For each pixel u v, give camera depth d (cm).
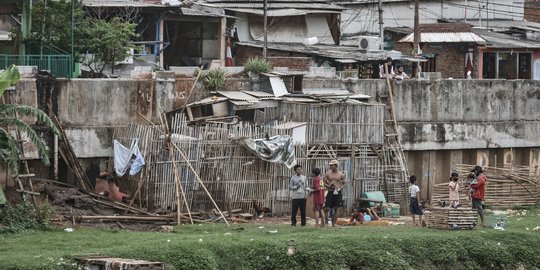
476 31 5969
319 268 3009
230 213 3738
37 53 4088
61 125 3725
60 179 3731
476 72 5731
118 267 2611
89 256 2717
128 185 3712
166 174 3653
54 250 2833
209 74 4059
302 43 5584
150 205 3625
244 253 2959
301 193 3478
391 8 6297
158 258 2791
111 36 4247
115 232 3203
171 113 3959
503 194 4350
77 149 3762
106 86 3825
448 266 3238
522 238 3466
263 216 3816
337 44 5753
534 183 4394
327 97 4116
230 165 3775
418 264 3189
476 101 4688
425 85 4528
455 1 6406
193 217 3594
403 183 4169
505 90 4772
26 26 4075
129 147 3716
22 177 3391
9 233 3094
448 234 3388
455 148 4622
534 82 4859
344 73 4441
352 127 4059
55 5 4119
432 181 4575
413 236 3297
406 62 5369
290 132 3922
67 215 3394
